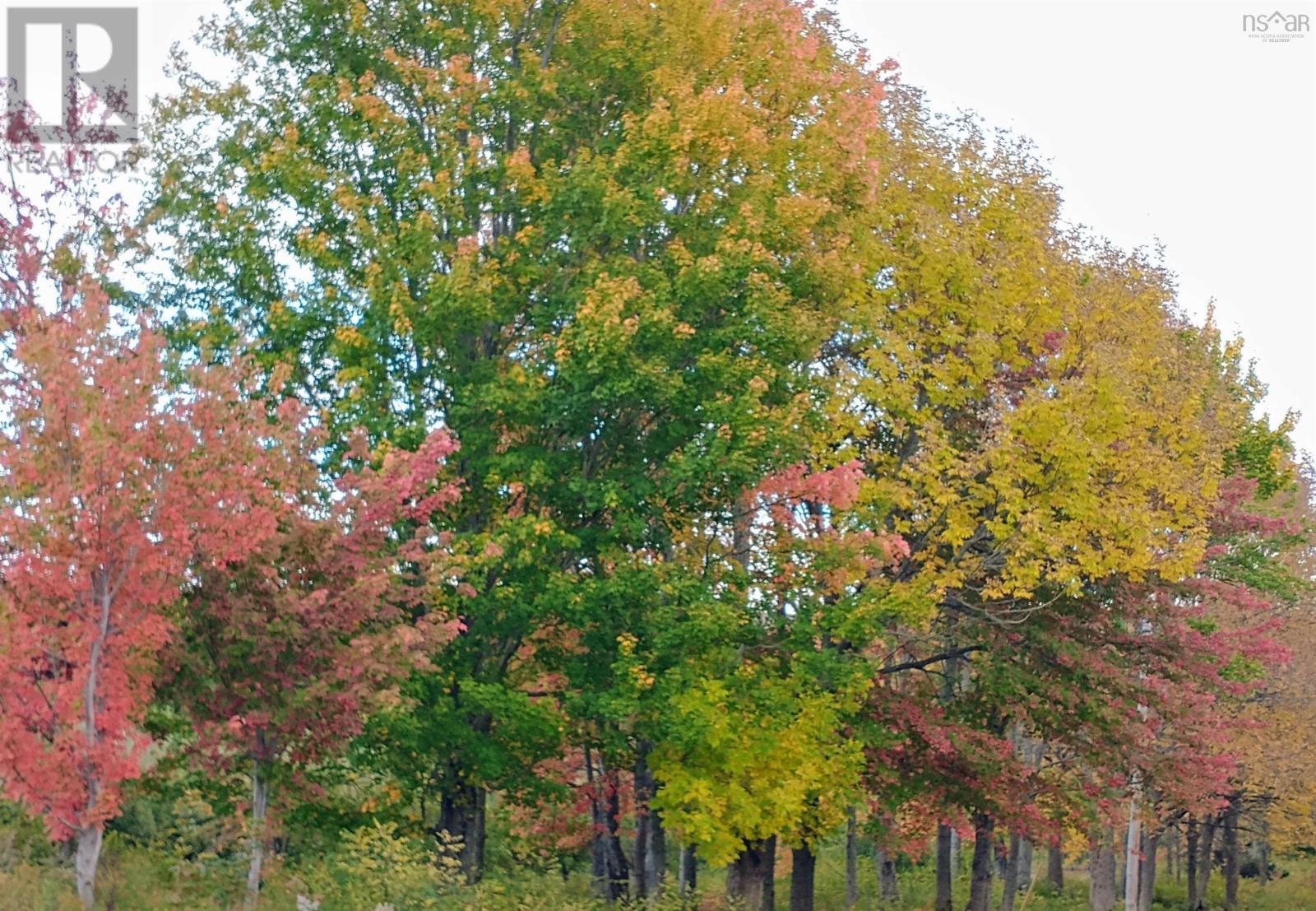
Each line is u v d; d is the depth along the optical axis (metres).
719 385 18.55
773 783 19.38
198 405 13.88
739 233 18.98
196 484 13.47
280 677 14.70
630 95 19.89
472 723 19.22
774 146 20.30
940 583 21.28
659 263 18.81
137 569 13.26
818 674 20.00
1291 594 33.81
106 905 14.02
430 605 17.28
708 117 18.69
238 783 16.92
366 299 18.31
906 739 21.94
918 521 21.58
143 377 13.41
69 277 15.46
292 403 15.21
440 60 19.88
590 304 17.19
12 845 15.28
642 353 18.22
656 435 19.41
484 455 18.66
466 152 19.25
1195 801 27.53
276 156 18.45
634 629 18.94
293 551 15.02
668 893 20.70
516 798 19.73
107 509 12.91
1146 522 21.70
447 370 18.52
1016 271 22.55
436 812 22.45
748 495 19.69
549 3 20.28
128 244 17.14
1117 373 21.95
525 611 17.97
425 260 18.02
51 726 13.35
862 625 20.02
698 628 18.03
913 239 22.41
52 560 12.84
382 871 16.20
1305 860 56.50
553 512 19.28
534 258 18.84
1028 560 22.06
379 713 16.38
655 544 19.67
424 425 18.03
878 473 22.50
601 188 18.25
